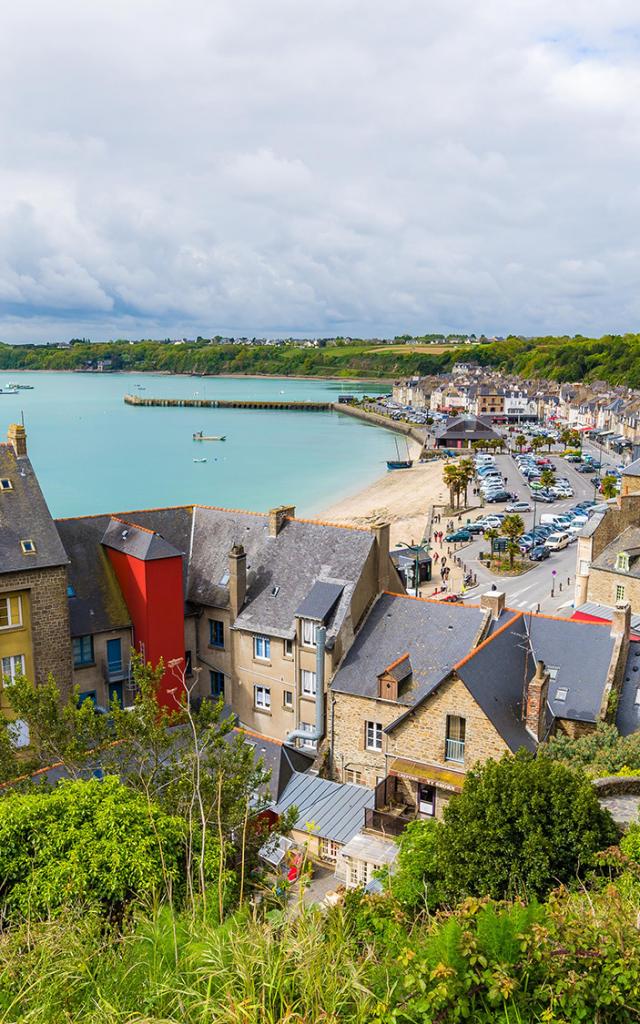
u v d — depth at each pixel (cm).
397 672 4088
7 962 1160
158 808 1906
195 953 1102
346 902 1532
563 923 1205
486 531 11025
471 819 2131
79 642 4734
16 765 2675
